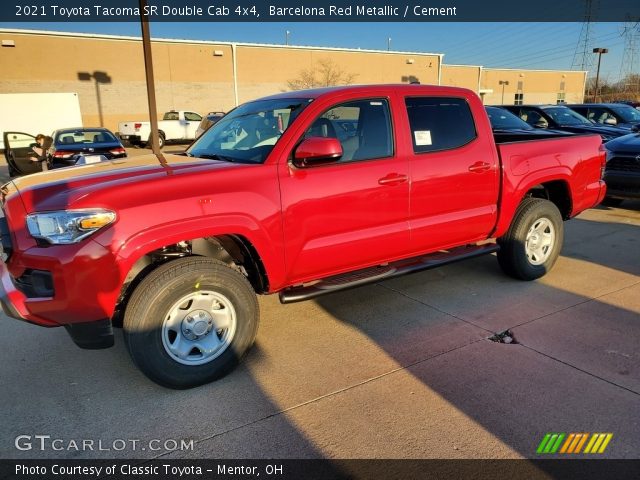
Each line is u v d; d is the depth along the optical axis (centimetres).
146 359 299
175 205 293
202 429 278
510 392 306
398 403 298
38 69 2806
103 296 281
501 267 505
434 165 400
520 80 4984
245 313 329
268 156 334
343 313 433
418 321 414
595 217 814
